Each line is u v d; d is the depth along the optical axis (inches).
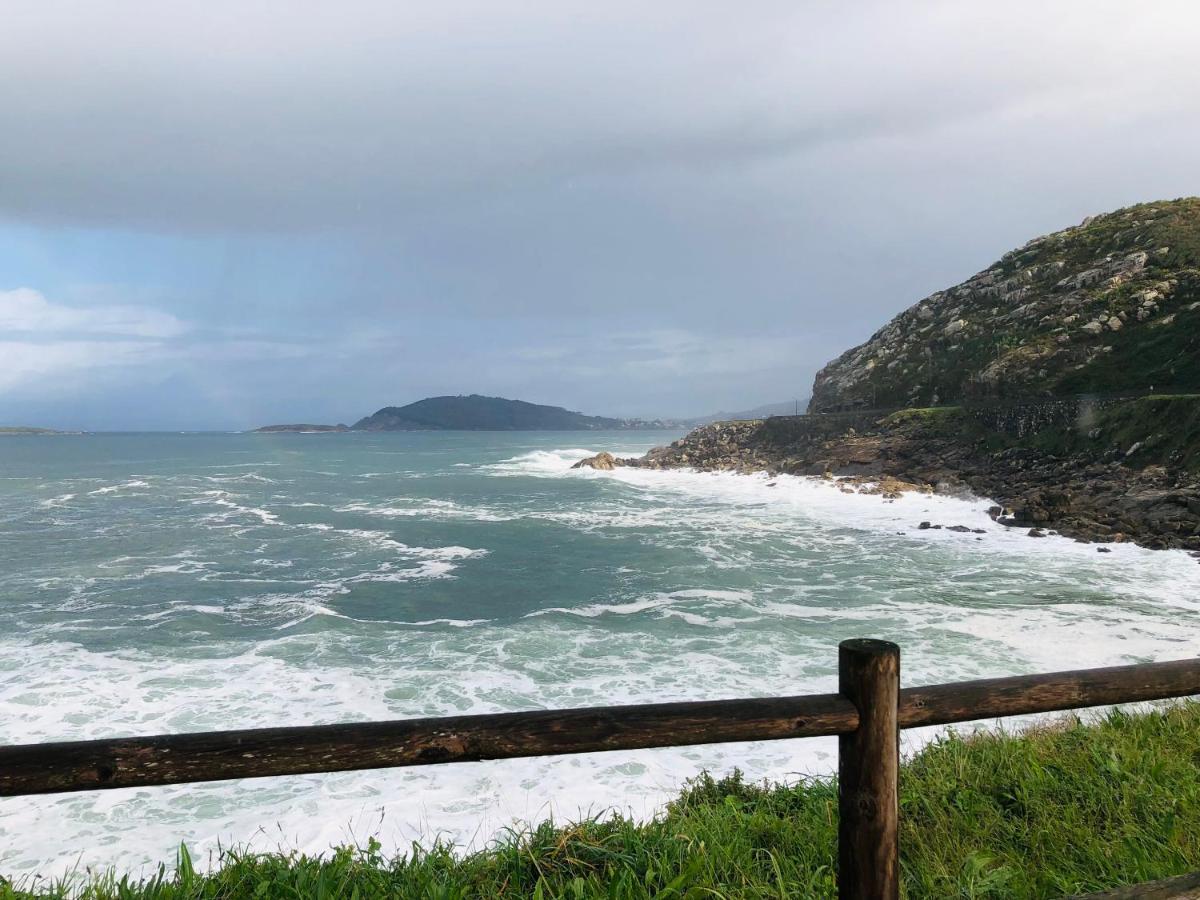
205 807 315.3
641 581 821.2
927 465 1971.0
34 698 452.4
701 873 137.3
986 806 172.2
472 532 1221.7
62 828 297.6
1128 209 3516.2
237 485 2213.3
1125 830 147.4
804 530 1224.8
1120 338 2405.3
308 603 721.6
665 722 88.2
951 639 566.3
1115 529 1082.1
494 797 318.3
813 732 89.3
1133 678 106.3
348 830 291.3
